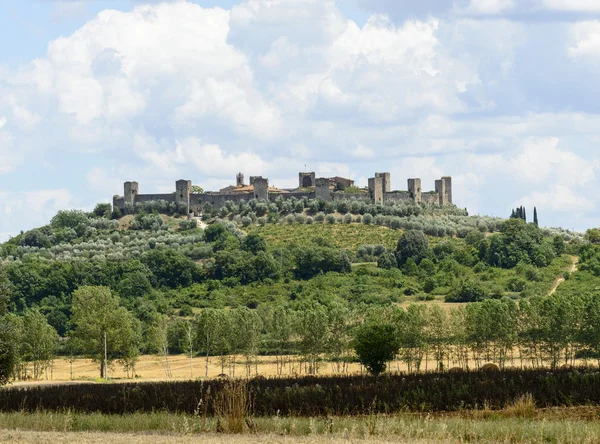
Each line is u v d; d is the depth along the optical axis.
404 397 139.38
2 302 157.25
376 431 99.31
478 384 150.88
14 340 156.50
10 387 187.00
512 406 123.00
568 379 152.12
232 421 102.94
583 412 120.94
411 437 95.88
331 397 142.12
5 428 107.50
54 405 139.38
